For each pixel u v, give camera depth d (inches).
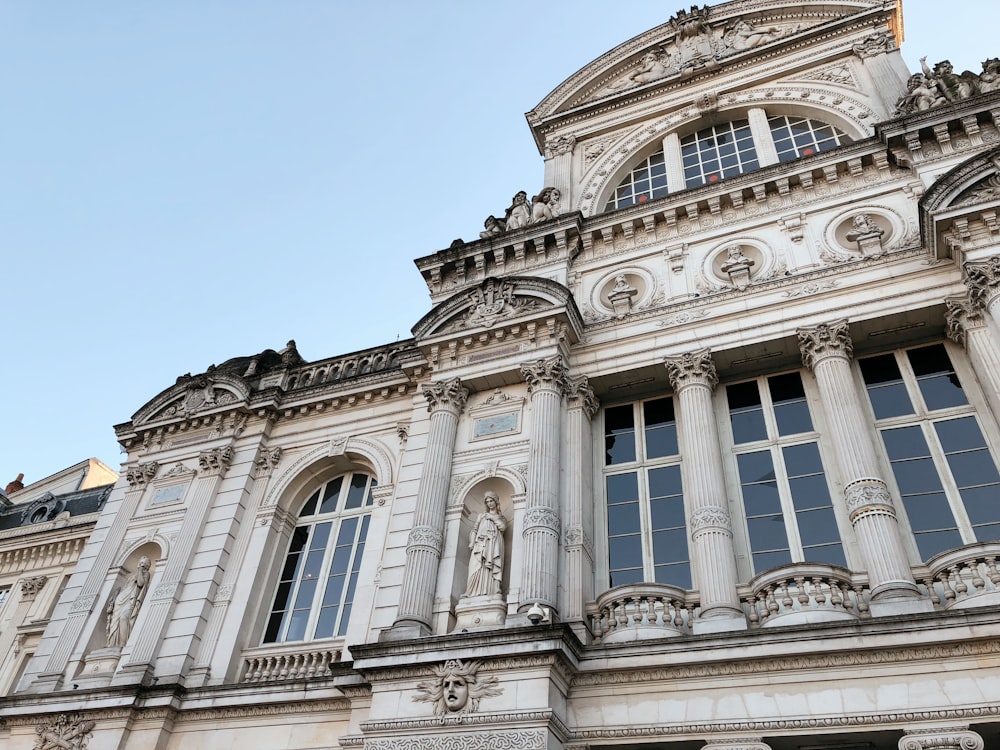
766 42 897.5
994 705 415.8
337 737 575.2
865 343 631.2
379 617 608.4
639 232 768.3
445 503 635.5
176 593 722.8
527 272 784.9
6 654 987.3
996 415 540.7
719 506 563.8
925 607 460.1
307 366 884.0
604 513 630.5
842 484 553.0
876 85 781.3
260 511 780.0
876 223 671.8
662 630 516.1
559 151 927.7
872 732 435.5
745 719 459.2
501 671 496.4
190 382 896.3
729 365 658.8
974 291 562.9
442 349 726.5
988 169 590.2
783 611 496.1
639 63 976.9
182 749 620.4
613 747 488.7
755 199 729.0
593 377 681.6
